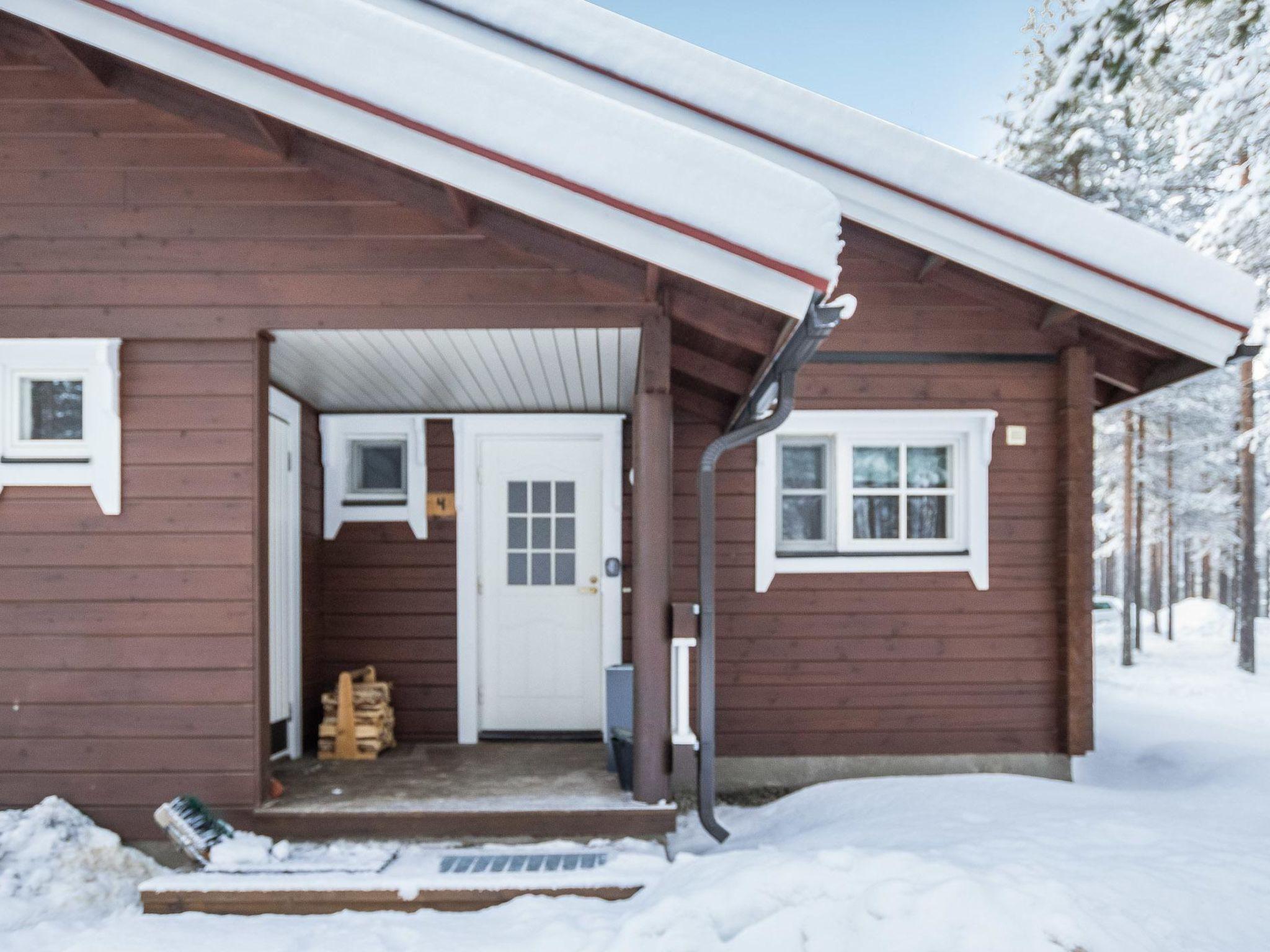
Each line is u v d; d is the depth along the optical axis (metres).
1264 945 2.97
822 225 3.38
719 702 5.97
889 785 5.52
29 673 4.27
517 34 5.24
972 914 2.84
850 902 3.03
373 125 3.52
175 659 4.26
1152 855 3.73
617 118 3.41
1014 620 5.96
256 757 4.25
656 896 3.48
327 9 3.44
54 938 3.41
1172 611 21.09
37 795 4.23
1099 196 14.12
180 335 4.28
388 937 3.34
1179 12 7.16
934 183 5.09
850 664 5.97
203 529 4.29
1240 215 10.47
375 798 4.50
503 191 3.52
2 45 4.32
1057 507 5.96
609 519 6.52
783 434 6.12
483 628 6.52
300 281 4.27
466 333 4.39
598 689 6.50
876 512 6.17
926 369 5.97
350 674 5.98
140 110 4.32
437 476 6.54
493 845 4.20
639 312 4.25
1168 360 5.65
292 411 5.82
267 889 3.64
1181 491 20.42
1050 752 5.92
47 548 4.30
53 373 4.39
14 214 4.30
